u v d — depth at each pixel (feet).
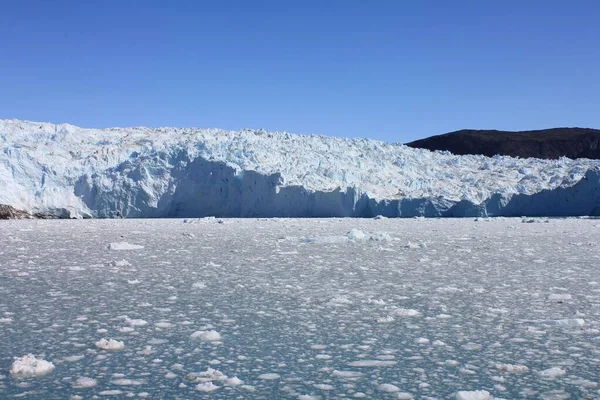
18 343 19.26
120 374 16.07
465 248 53.52
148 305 25.58
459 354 18.11
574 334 20.49
